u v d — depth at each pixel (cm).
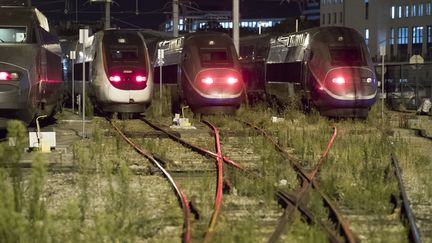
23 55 4853
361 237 2438
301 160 4309
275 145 4812
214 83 7056
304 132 5450
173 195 3141
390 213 2811
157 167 3916
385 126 6569
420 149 5066
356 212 2811
